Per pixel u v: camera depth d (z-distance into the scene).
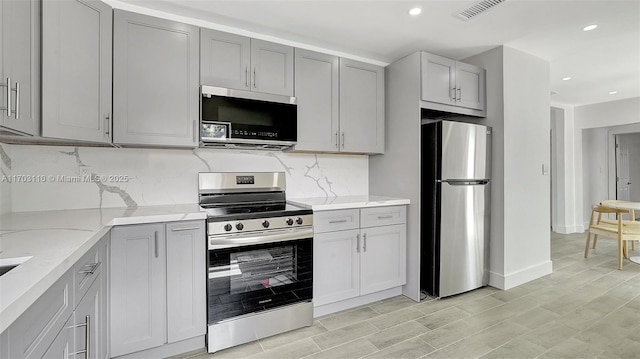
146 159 2.27
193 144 2.11
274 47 2.40
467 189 2.80
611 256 4.04
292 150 2.56
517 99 2.99
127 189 2.21
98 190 2.12
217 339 1.91
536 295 2.77
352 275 2.47
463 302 2.63
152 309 1.75
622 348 1.92
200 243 1.88
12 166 1.88
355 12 2.26
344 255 2.44
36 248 1.04
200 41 2.13
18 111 1.16
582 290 2.88
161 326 1.77
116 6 2.08
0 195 1.77
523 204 3.05
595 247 4.50
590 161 5.89
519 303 2.60
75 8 1.62
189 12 2.24
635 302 2.61
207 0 2.07
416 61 2.68
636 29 2.56
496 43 2.83
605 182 6.06
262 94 2.29
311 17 2.33
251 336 2.01
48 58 1.47
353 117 2.80
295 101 2.42
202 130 2.10
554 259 3.90
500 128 2.90
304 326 2.21
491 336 2.07
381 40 2.74
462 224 2.78
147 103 1.97
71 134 1.60
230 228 1.93
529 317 2.34
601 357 1.83
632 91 4.48
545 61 3.26
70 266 0.97
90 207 2.10
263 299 2.06
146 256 1.73
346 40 2.73
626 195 6.57
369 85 2.88
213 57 2.17
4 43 1.15
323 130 2.63
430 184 2.73
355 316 2.38
